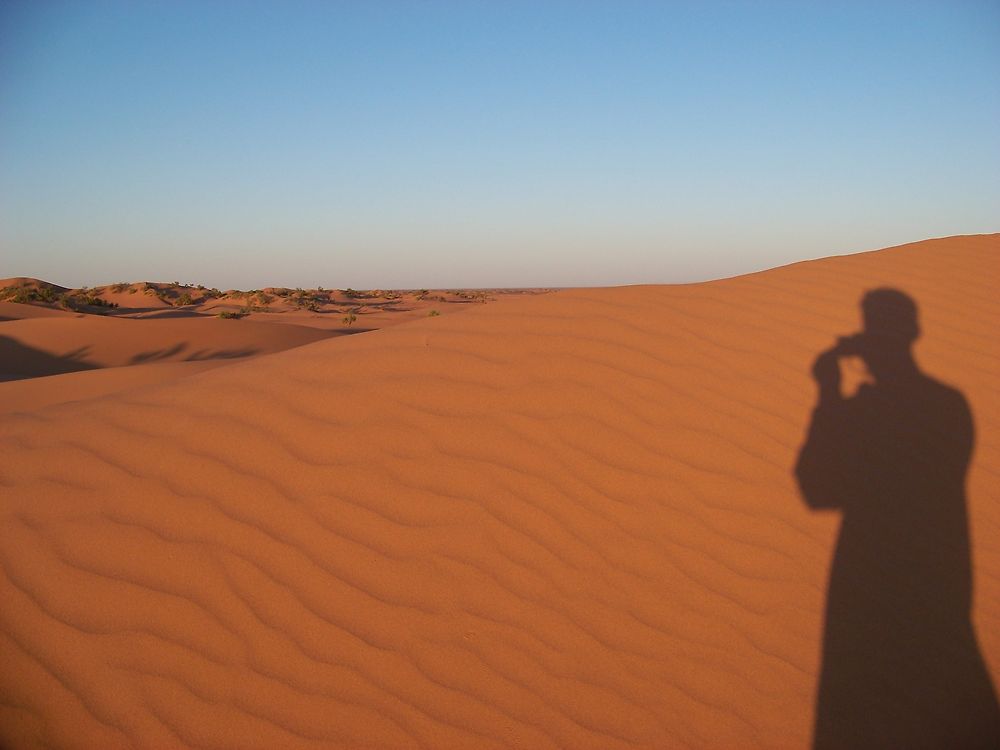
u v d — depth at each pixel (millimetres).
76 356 22297
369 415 4391
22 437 4305
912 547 3934
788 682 3145
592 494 4012
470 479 3988
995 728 3029
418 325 5797
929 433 4793
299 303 58562
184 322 26938
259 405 4469
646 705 2986
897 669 3250
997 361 5555
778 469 4348
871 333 5797
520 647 3164
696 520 3943
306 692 2887
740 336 5633
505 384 4727
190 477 3844
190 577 3289
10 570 3234
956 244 7828
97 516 3561
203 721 2750
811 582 3654
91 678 2852
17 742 2623
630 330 5512
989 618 3555
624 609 3406
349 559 3467
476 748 2748
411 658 3059
